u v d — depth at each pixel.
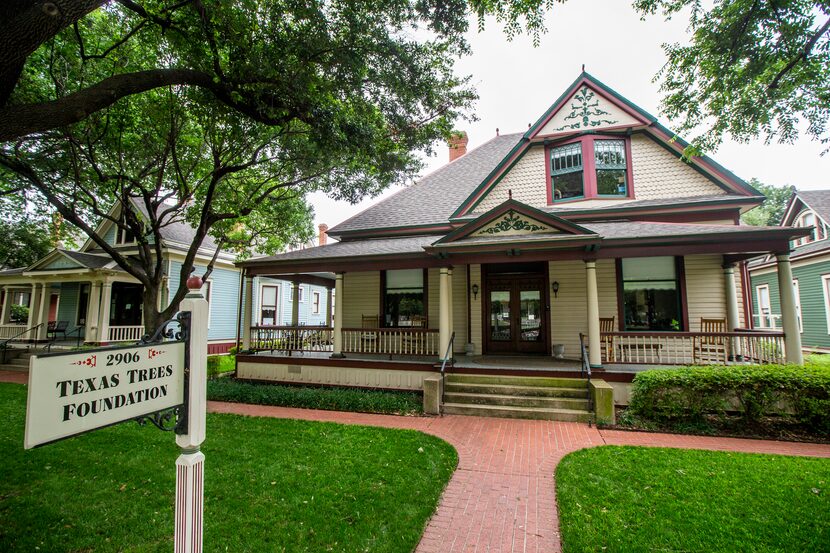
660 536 3.69
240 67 6.80
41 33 3.83
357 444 6.30
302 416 8.20
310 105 7.37
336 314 10.81
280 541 3.69
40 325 18.20
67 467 5.38
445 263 9.79
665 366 9.02
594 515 4.08
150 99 9.68
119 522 4.02
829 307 16.52
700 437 6.70
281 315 22.94
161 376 2.39
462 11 7.01
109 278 16.47
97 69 9.40
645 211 10.61
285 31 6.91
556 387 8.50
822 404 6.58
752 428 6.93
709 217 10.41
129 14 8.16
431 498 4.50
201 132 11.53
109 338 16.30
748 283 10.68
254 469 5.30
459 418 7.93
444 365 9.16
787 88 7.49
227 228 13.77
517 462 5.64
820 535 3.66
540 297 11.20
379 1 6.91
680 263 10.32
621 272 10.69
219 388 10.24
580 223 11.11
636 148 11.30
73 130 9.47
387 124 8.90
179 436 2.51
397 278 12.76
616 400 8.34
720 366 7.52
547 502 4.50
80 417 1.93
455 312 11.84
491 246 8.94
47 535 3.81
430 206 13.83
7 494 4.63
